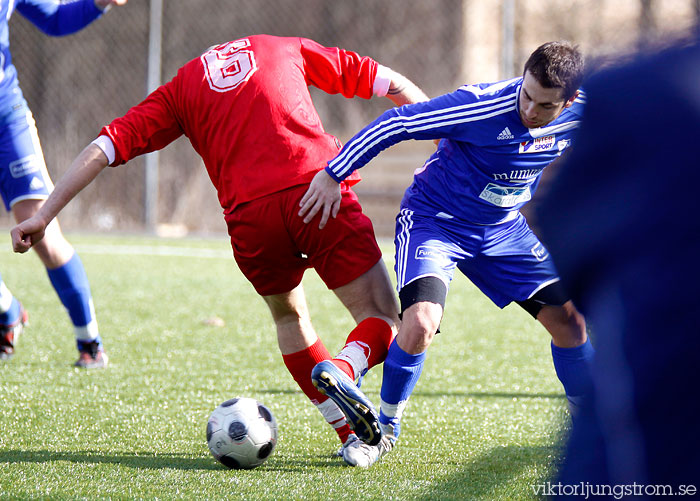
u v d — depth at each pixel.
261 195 9.82
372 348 9.77
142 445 10.86
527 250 10.90
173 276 29.05
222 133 10.05
